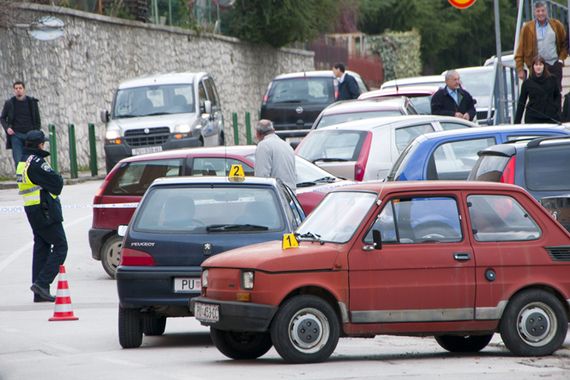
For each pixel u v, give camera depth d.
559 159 39.34
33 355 33.91
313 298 30.39
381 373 28.72
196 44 133.88
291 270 30.38
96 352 34.34
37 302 44.97
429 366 30.03
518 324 31.27
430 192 31.48
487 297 31.12
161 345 36.00
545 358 31.08
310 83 95.44
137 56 118.56
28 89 96.38
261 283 30.31
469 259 31.08
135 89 90.56
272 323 30.38
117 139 87.38
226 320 30.67
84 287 47.94
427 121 58.22
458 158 45.81
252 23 146.75
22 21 93.38
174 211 35.22
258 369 29.84
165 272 34.38
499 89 69.56
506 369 29.27
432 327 30.94
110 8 116.50
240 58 147.75
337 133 57.47
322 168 55.56
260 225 34.94
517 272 31.30
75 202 74.56
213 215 35.06
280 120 95.06
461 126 59.16
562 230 31.80
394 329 30.80
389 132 56.56
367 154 55.72
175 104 89.69
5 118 80.69
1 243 60.03
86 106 106.88
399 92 80.19
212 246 34.50
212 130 91.44
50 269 45.22
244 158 50.50
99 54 109.88
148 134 87.31
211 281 31.39
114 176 50.31
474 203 31.62
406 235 31.09
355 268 30.62
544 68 58.22
